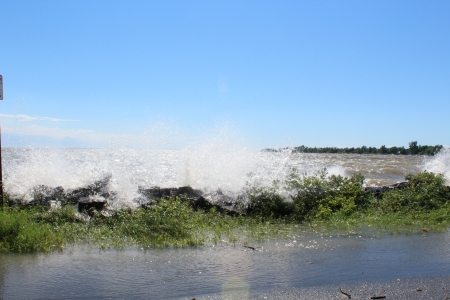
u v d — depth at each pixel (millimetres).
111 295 5176
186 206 10805
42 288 5344
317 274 6172
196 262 6641
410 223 10461
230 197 12148
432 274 6281
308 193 12336
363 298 5266
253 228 9656
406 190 13453
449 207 12086
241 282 5746
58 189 11383
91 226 8836
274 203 11555
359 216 11289
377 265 6695
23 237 7160
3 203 9156
